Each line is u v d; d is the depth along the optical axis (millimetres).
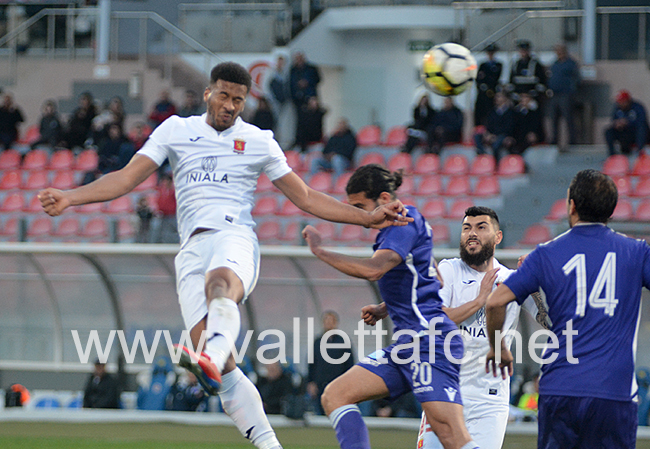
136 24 71500
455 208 55469
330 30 75750
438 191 57188
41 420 30188
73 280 41000
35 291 41938
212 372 12453
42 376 41719
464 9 65188
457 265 18312
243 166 14555
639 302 14055
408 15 72562
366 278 14562
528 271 14289
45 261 40594
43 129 65312
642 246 14180
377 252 14789
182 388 36188
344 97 76875
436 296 15469
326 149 58594
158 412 30328
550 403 13969
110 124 59719
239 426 14766
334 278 38750
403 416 33281
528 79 56000
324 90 76875
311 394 34000
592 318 13859
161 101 59875
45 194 13172
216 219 14281
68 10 74250
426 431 17312
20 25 75250
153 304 40625
